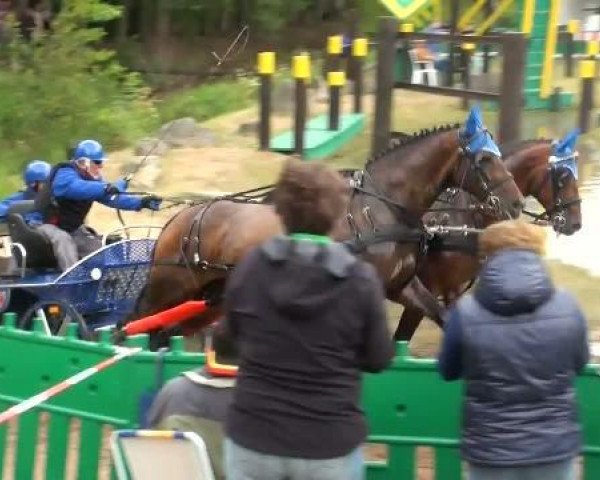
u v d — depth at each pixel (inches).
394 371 278.1
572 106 1291.8
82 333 452.4
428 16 1424.7
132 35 1878.7
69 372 305.6
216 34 1948.8
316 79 1396.4
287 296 212.7
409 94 1302.9
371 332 215.5
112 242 522.0
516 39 762.8
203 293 441.4
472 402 231.6
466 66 1229.1
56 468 307.3
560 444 226.5
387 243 436.5
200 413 245.4
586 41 1556.3
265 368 215.3
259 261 218.7
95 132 1184.2
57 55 1235.9
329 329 213.0
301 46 1957.4
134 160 971.3
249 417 215.8
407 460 281.1
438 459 279.1
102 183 490.3
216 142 1093.1
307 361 213.3
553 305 229.1
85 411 300.8
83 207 500.7
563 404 229.0
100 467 301.6
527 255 229.6
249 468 216.2
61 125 1187.9
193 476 239.6
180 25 1913.1
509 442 225.8
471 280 479.8
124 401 293.7
